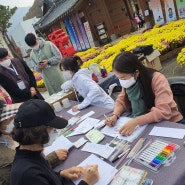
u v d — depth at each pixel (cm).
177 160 156
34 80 424
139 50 559
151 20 1158
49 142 164
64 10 1584
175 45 668
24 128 141
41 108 145
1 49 378
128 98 249
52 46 471
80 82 324
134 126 206
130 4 1439
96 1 1445
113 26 1480
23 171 138
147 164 162
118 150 189
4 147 189
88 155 201
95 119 263
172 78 253
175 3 972
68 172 180
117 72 218
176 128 189
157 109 211
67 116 305
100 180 164
